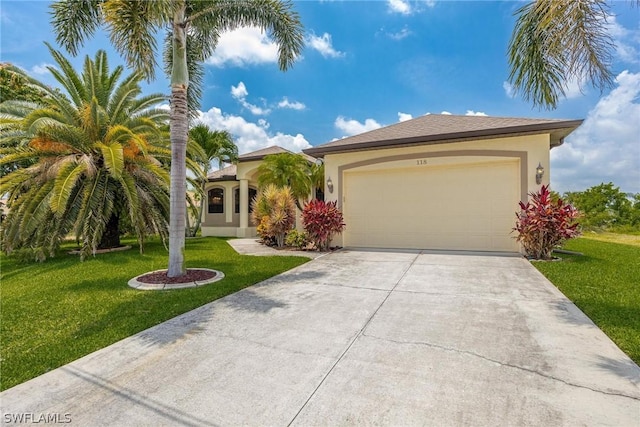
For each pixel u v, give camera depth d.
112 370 3.64
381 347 4.08
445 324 4.80
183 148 7.93
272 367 3.63
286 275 8.34
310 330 4.68
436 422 2.68
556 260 9.43
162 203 13.13
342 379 3.36
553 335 4.30
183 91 7.87
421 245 12.40
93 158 12.27
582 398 2.94
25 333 4.72
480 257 10.23
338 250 12.62
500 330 4.52
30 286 7.61
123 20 6.81
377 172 13.07
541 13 5.88
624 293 6.06
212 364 3.73
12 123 11.27
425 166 12.10
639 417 2.68
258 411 2.87
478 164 11.50
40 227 10.92
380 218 13.05
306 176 18.38
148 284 7.35
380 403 2.95
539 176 10.41
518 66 6.77
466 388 3.14
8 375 3.56
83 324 5.05
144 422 2.76
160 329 4.80
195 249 13.91
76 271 9.14
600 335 4.26
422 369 3.52
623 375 3.30
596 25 5.44
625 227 23.86
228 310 5.59
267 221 14.66
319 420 2.74
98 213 11.27
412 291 6.63
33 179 11.79
